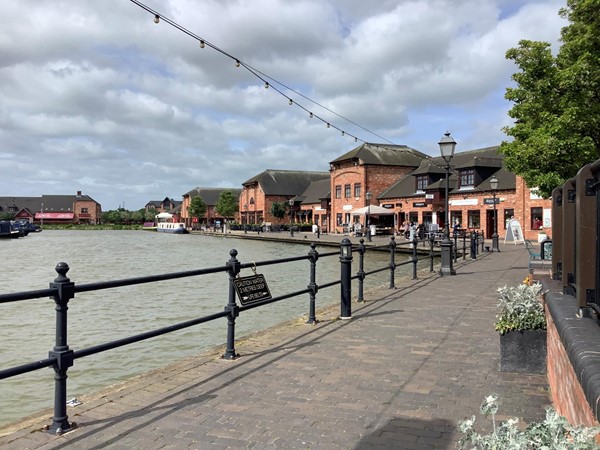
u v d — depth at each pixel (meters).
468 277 14.66
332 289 15.89
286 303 13.38
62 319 4.02
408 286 12.67
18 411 6.79
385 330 7.54
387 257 28.89
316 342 6.86
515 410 4.31
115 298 14.78
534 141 12.74
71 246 49.56
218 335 10.34
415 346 6.57
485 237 41.22
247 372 5.54
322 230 68.75
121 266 26.84
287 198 83.56
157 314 12.53
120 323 11.59
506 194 39.69
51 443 3.79
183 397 4.77
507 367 5.41
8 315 12.48
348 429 4.01
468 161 45.62
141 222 152.75
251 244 50.25
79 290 4.12
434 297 10.77
